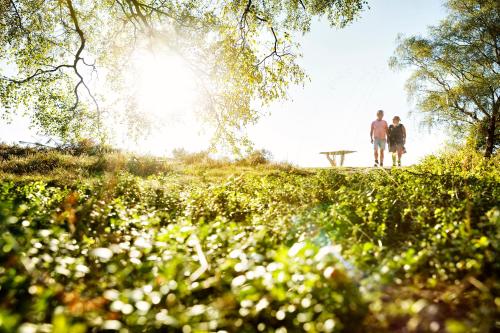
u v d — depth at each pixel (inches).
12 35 605.9
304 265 116.8
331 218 206.7
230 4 513.0
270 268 114.6
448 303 115.7
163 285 120.9
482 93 1131.3
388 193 275.9
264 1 536.7
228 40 528.4
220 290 129.6
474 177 321.7
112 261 151.8
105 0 648.4
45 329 90.2
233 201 292.0
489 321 95.5
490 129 1142.3
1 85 608.7
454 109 1198.3
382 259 145.0
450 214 185.3
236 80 542.9
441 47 1177.4
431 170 422.0
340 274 113.4
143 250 157.1
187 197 316.8
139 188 354.0
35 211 218.1
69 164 569.0
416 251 157.6
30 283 122.1
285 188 350.6
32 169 528.7
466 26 1153.4
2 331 84.0
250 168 679.1
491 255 130.4
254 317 112.5
